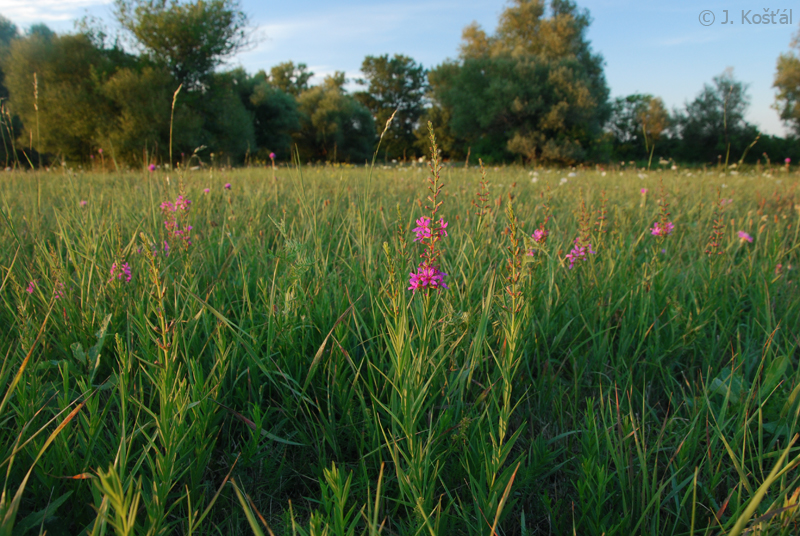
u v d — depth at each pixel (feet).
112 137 73.10
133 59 85.92
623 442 4.98
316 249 8.57
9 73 78.33
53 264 7.02
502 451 4.47
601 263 9.57
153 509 3.86
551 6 151.12
